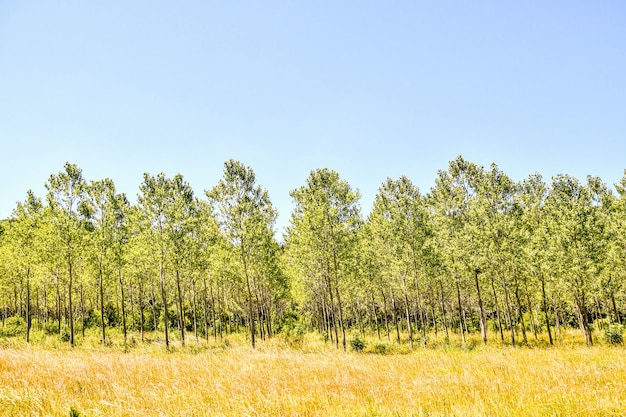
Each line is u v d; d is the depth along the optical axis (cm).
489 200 2970
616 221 2895
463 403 809
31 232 3011
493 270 2952
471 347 2681
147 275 3303
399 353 2572
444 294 4041
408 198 3006
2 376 1035
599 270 2564
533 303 4022
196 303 4366
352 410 764
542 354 1859
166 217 2803
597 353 1850
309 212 2744
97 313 4522
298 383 1047
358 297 4359
